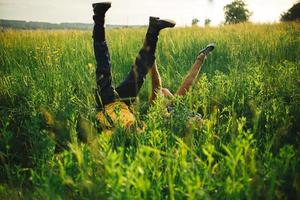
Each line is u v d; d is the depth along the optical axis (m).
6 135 2.10
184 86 3.69
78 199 1.71
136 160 1.63
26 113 3.31
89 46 6.99
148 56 3.25
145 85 4.70
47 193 1.49
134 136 2.54
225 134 2.43
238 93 3.70
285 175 1.89
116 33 10.72
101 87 3.05
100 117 2.86
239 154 1.56
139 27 13.29
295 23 14.53
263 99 3.30
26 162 2.60
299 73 4.24
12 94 4.05
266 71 4.58
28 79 4.39
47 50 5.80
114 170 1.46
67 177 1.60
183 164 1.64
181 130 2.52
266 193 1.67
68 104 3.14
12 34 9.84
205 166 1.68
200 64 3.84
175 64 5.79
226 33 9.80
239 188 1.57
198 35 9.12
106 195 1.54
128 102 3.21
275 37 8.70
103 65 3.06
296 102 3.20
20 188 1.89
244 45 7.28
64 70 4.98
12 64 6.29
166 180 1.83
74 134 2.15
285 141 2.59
